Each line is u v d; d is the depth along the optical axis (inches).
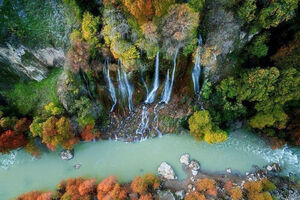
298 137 1040.8
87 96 1064.8
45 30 921.5
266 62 1016.9
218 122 1048.2
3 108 1048.8
